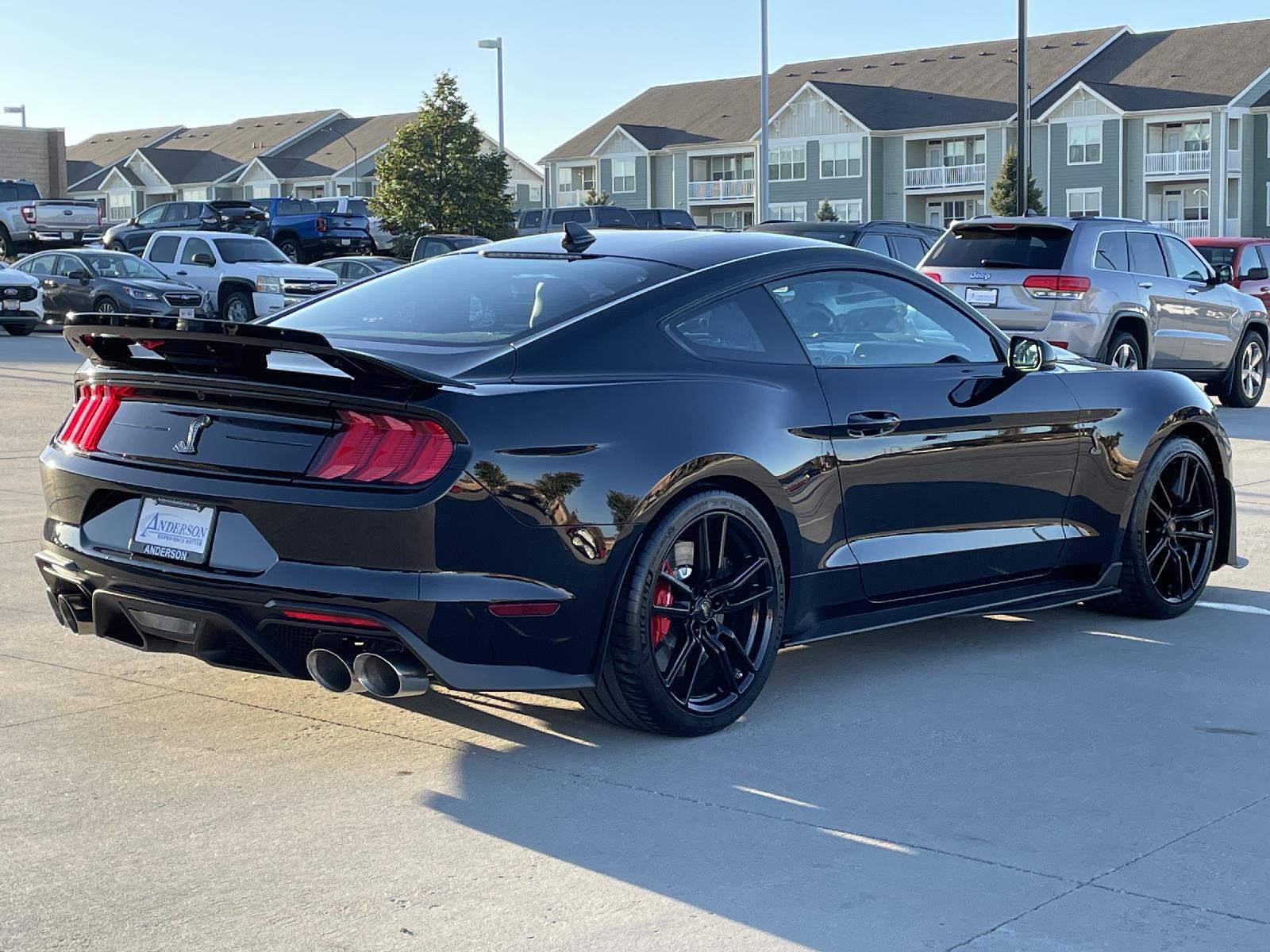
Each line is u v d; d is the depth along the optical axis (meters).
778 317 4.80
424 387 3.93
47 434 11.99
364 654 3.94
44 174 58.75
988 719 4.69
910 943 3.11
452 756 4.31
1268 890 3.39
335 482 3.94
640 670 4.27
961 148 72.75
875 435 4.90
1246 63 67.25
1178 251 14.09
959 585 5.30
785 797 3.98
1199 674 5.23
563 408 4.11
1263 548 7.53
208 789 4.02
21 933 3.14
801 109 76.25
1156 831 3.75
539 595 4.05
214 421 4.16
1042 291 12.87
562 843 3.66
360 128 99.06
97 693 4.91
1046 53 73.88
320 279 26.69
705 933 3.16
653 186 82.75
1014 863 3.54
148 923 3.20
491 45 53.53
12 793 3.98
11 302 24.95
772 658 4.65
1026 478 5.42
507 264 4.94
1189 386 6.09
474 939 3.12
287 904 3.29
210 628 4.14
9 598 6.28
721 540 4.47
